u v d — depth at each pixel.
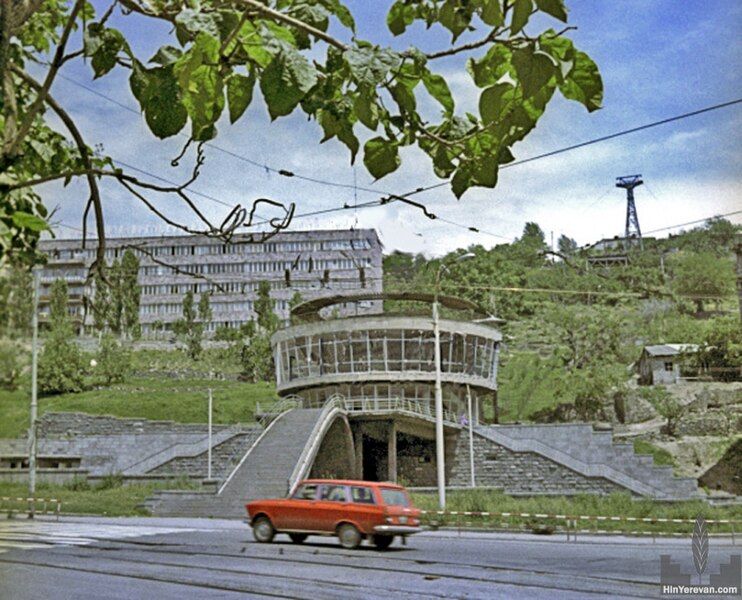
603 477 57.97
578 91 2.68
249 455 51.06
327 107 2.82
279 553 18.52
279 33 2.69
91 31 2.84
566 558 18.61
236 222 3.35
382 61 2.64
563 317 89.81
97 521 33.31
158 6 2.85
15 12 2.68
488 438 62.69
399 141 3.00
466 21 2.69
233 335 94.44
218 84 2.56
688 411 73.69
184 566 15.10
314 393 65.19
